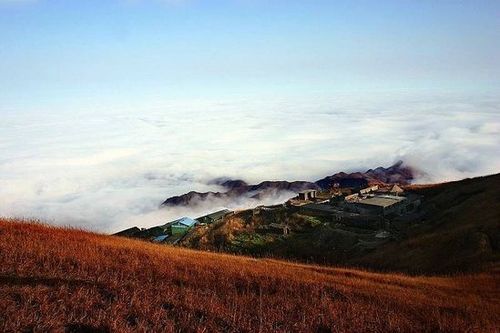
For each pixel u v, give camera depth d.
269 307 18.56
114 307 15.77
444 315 19.89
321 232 63.16
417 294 23.09
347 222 68.25
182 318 16.23
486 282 26.92
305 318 17.70
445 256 39.88
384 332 17.52
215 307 17.38
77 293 16.70
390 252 48.00
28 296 15.73
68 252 22.09
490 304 22.25
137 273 20.86
